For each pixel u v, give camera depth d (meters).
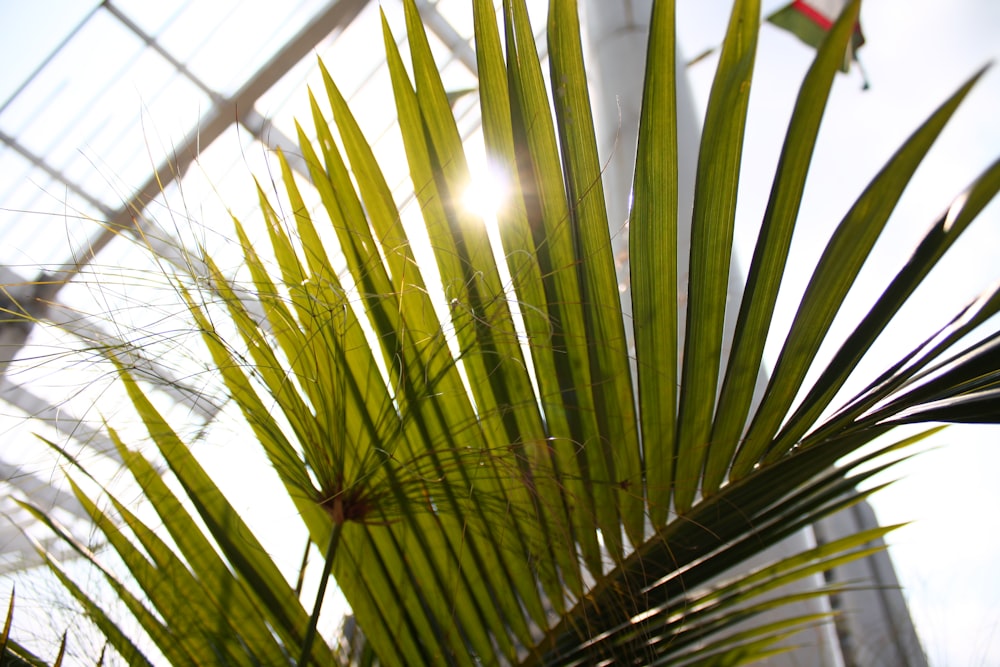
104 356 0.78
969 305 0.65
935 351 0.66
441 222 0.79
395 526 0.79
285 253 0.81
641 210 0.70
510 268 0.76
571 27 0.72
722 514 0.77
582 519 0.77
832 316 0.68
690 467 0.76
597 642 0.77
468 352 0.78
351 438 0.78
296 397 0.74
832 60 0.59
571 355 0.77
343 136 0.83
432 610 0.79
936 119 0.59
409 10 0.78
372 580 0.80
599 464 0.77
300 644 0.79
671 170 0.69
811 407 0.70
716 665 0.79
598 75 3.64
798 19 4.05
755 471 0.75
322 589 0.67
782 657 1.90
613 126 3.34
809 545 2.06
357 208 0.81
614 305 0.75
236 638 0.78
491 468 0.76
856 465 0.77
